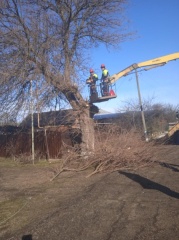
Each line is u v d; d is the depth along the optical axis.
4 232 6.30
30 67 14.97
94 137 14.92
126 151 13.07
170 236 5.36
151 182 10.09
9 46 14.79
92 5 15.96
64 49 15.49
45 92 15.00
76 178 11.89
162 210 6.86
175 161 14.91
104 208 7.33
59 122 18.31
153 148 16.12
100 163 13.02
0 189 10.63
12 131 20.59
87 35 16.83
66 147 16.50
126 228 5.89
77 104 16.08
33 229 6.22
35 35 14.72
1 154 21.53
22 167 16.30
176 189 8.84
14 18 14.73
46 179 12.02
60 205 7.98
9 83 15.57
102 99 16.72
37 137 19.30
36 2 15.31
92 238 5.52
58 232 5.95
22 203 8.56
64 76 15.20
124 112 39.91
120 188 9.43
